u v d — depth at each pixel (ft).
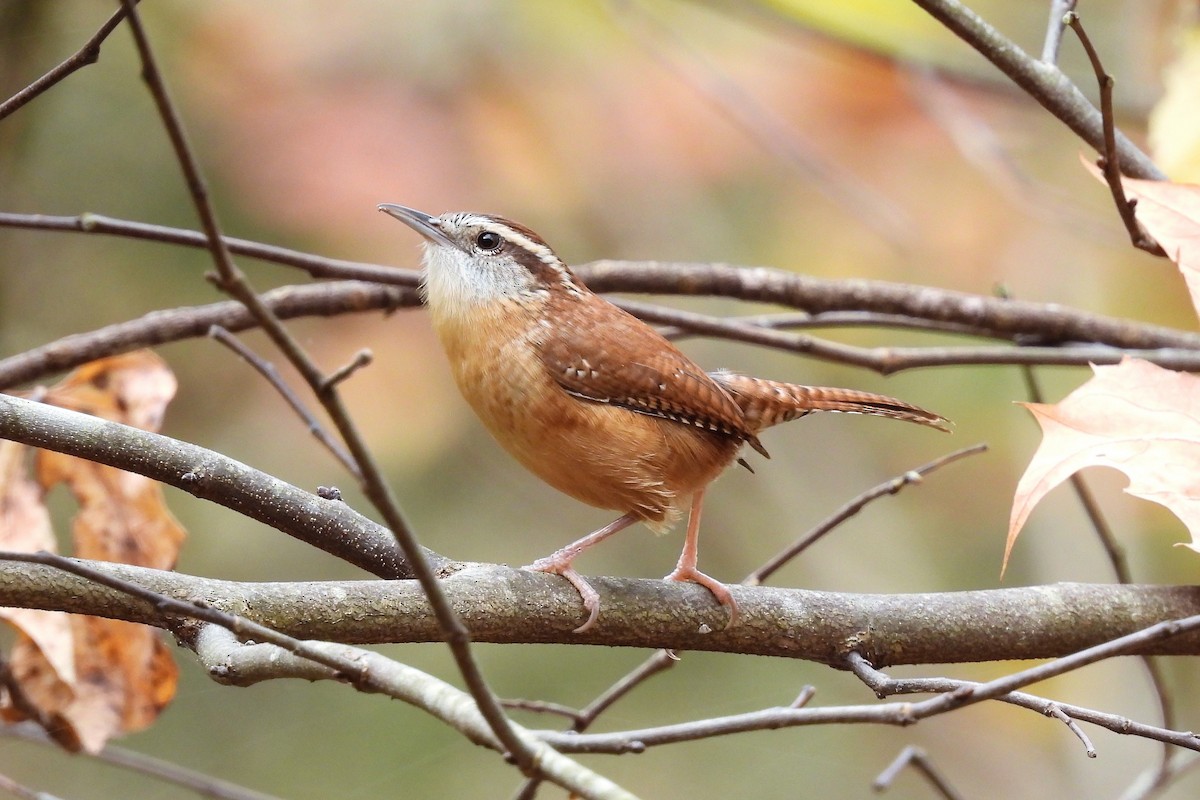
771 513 44.52
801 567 43.04
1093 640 19.35
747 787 38.65
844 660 18.63
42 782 35.94
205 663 16.20
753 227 41.63
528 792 19.57
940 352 25.46
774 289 27.45
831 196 35.96
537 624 17.92
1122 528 39.88
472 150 37.78
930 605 19.17
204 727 37.99
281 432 38.42
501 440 21.83
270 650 16.06
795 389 24.30
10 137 35.76
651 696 39.55
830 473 44.32
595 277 27.02
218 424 38.60
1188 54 25.09
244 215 37.32
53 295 38.73
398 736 38.27
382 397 37.70
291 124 36.99
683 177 40.27
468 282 21.54
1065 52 41.06
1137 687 37.47
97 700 22.22
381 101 37.47
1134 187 20.31
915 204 40.65
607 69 40.22
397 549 18.39
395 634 16.79
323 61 37.73
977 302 27.45
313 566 38.81
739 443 22.50
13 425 17.48
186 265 39.32
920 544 42.68
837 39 35.73
